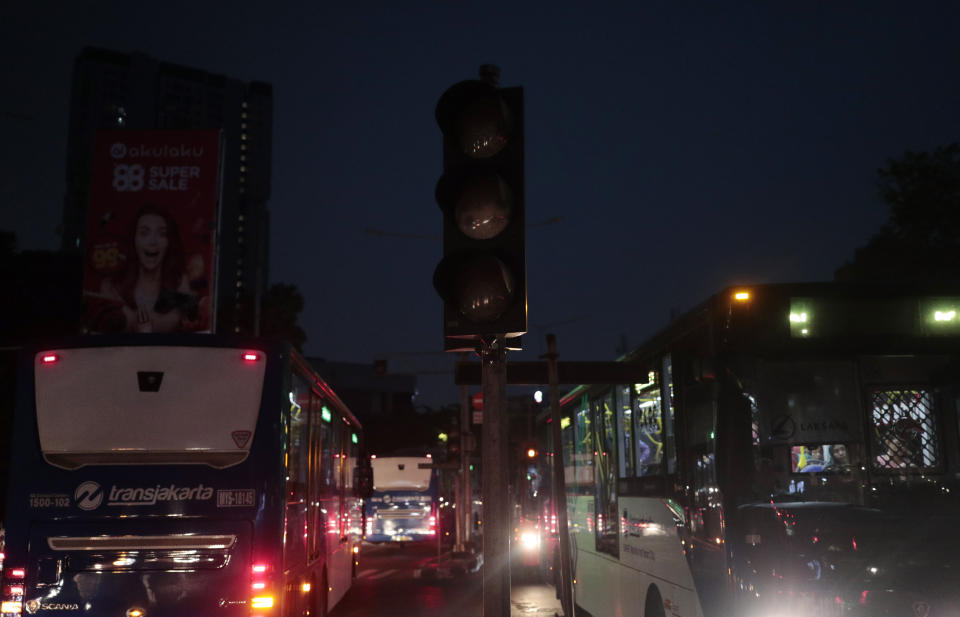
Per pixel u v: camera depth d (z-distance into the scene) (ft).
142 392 30.58
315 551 39.88
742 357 23.13
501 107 18.81
